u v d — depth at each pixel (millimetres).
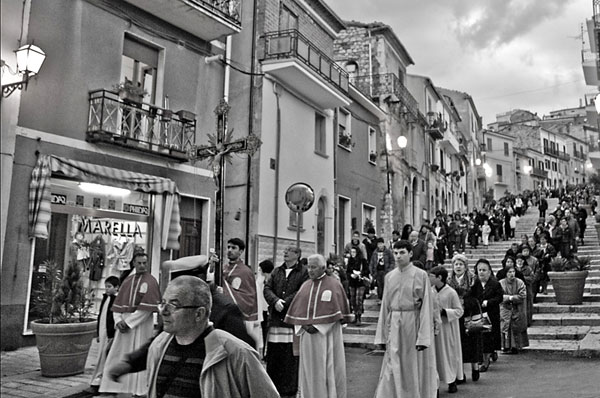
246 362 2586
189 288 2666
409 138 29625
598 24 25188
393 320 6535
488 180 67438
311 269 6637
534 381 8016
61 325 7727
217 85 15359
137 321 6672
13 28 10062
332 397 6359
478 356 8148
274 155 17047
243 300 6895
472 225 23828
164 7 13203
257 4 17234
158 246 12891
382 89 26422
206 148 8625
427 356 6551
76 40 11523
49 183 10352
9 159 9812
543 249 15609
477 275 8867
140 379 6625
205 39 14961
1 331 9609
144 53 13438
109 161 11930
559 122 96625
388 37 27719
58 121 11008
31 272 10172
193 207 14383
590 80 28188
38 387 7164
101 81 12023
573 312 13250
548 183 80812
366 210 24219
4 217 9688
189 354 2641
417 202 30672
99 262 11883
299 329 6609
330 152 20625
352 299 13680
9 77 9883
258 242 15867
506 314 10469
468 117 53812
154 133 12938
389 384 6391
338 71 19984
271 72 16906
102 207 11977
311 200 10164
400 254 6605
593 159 31500
